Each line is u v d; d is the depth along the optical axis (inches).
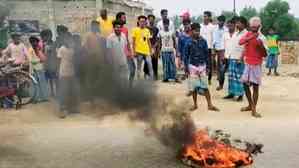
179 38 428.5
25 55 344.8
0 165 202.1
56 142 238.8
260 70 292.2
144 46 404.8
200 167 194.4
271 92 390.0
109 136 247.4
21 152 221.5
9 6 378.3
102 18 370.3
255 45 287.6
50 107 325.1
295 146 224.4
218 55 410.3
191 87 308.3
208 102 311.6
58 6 602.9
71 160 208.1
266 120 279.9
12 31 386.6
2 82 332.5
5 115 307.0
